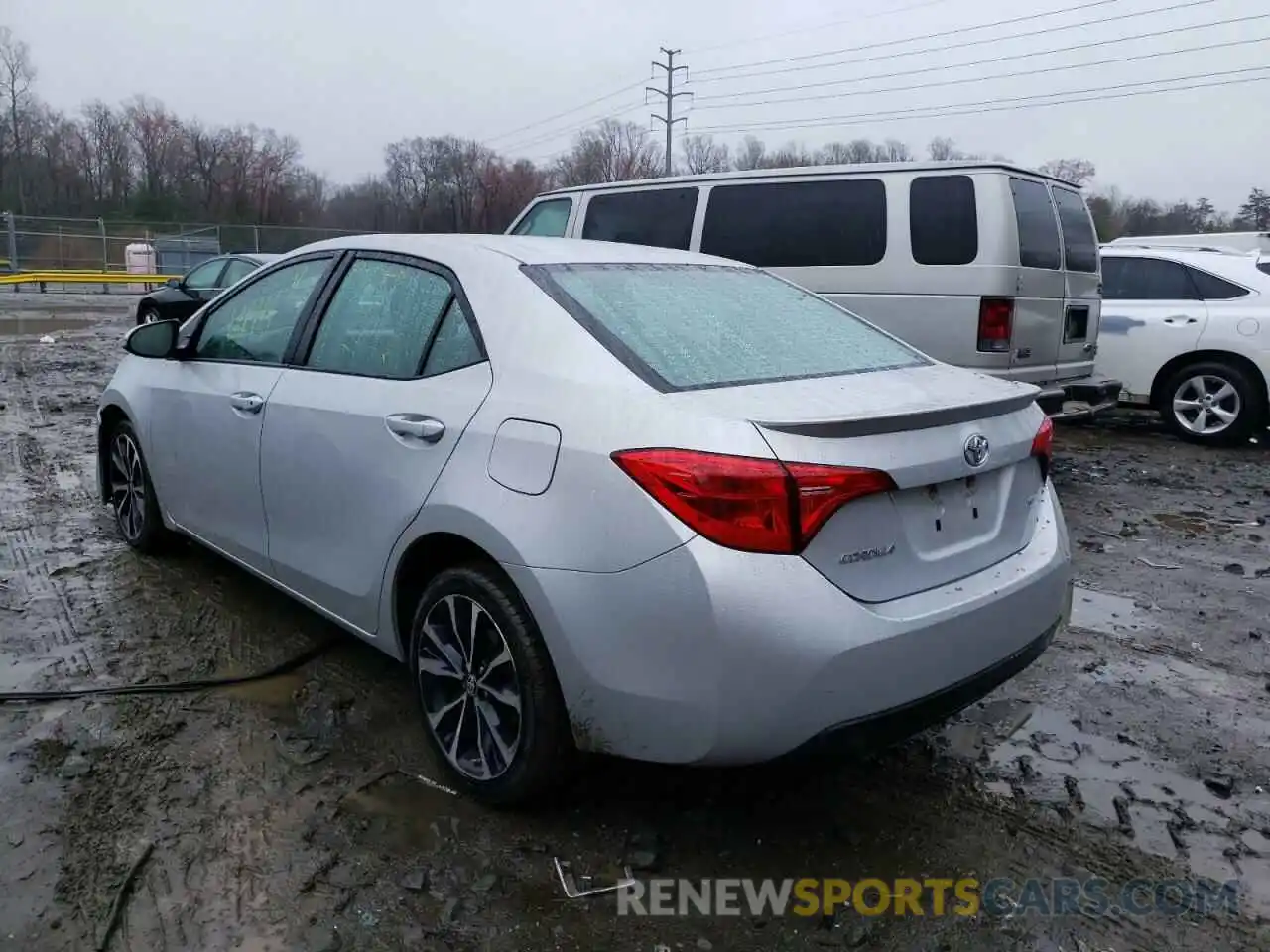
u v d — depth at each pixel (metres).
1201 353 9.04
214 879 2.68
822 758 2.52
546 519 2.67
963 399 2.94
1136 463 8.25
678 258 3.80
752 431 2.48
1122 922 2.64
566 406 2.75
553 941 2.51
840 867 2.83
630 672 2.54
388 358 3.39
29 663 3.89
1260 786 3.30
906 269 6.71
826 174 7.07
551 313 3.02
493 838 2.89
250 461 3.87
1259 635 4.58
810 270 7.07
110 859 2.74
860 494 2.51
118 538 5.44
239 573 4.91
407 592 3.26
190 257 36.94
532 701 2.77
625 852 2.85
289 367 3.79
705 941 2.53
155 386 4.61
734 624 2.40
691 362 2.92
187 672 3.86
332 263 3.84
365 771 3.21
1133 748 3.54
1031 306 6.71
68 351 14.67
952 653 2.66
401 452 3.13
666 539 2.46
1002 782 3.29
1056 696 3.93
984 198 6.47
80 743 3.32
